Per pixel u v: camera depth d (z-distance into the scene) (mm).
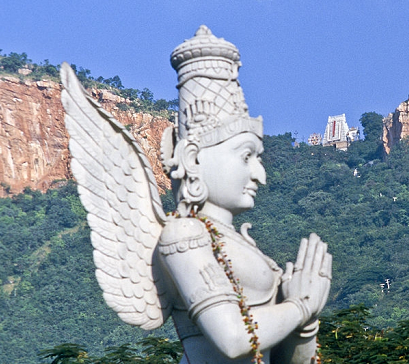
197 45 8258
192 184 8031
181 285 7641
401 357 14336
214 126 8102
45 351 15008
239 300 7531
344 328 16250
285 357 8086
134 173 8109
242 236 8141
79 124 7840
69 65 7895
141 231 8039
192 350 7961
